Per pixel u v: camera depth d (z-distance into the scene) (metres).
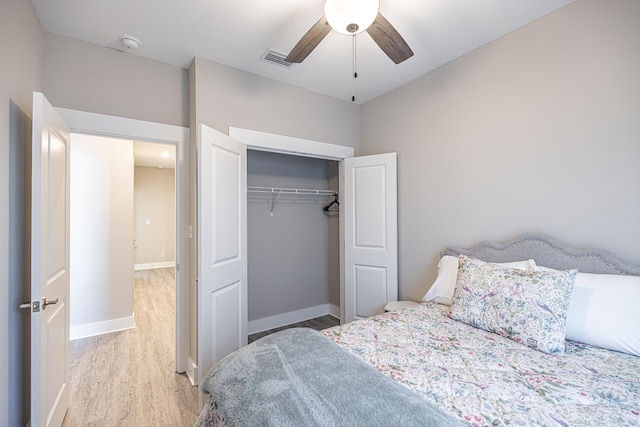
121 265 3.37
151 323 3.56
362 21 1.46
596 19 1.70
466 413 0.94
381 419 0.85
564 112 1.83
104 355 2.73
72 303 3.12
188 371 2.40
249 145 2.64
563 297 1.44
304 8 1.83
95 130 2.17
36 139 1.41
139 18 1.92
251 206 3.44
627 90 1.60
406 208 2.86
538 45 1.94
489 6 1.82
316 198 3.95
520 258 1.99
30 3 1.73
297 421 0.88
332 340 1.53
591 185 1.72
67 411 1.92
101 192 3.29
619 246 1.62
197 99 2.35
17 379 1.55
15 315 1.53
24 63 1.66
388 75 2.71
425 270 2.69
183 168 2.49
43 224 1.47
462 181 2.39
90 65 2.16
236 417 0.98
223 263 2.32
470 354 1.36
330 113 3.14
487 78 2.22
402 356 1.35
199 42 2.18
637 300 1.38
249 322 3.41
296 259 3.78
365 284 3.08
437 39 2.16
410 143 2.82
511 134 2.08
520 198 2.03
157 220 7.54
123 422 1.84
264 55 2.35
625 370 1.20
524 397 1.02
